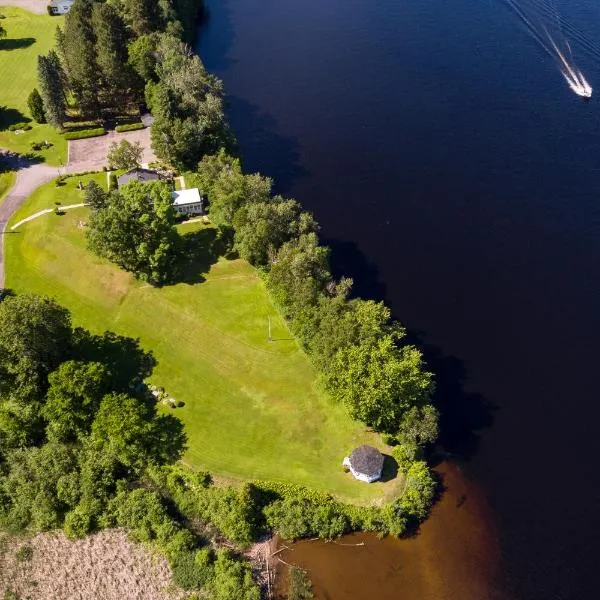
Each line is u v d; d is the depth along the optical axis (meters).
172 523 82.31
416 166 145.75
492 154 147.50
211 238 124.00
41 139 151.12
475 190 138.12
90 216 114.56
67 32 150.75
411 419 87.88
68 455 90.12
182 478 87.94
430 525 84.38
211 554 80.44
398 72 178.88
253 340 105.81
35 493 86.44
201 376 101.25
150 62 154.12
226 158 131.75
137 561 80.75
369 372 88.19
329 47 193.25
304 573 79.75
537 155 146.38
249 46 196.62
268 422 94.38
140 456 89.75
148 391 98.88
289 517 82.50
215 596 76.44
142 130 154.75
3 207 131.50
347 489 86.19
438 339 108.44
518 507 86.25
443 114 161.25
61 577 79.44
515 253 123.38
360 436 92.19
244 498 82.12
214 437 92.56
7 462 90.88
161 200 115.00
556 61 178.88
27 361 91.94
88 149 147.75
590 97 163.88
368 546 82.38
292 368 101.50
